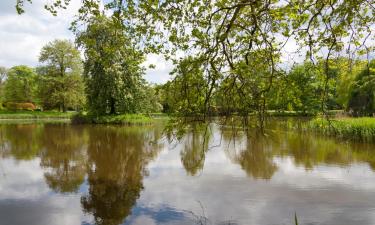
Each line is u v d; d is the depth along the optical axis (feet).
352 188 32.60
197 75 17.22
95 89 115.44
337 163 45.03
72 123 120.67
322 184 34.14
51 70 161.99
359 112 100.27
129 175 39.11
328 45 17.08
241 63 16.48
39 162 47.73
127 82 116.47
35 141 71.36
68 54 163.73
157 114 181.37
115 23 17.57
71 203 28.99
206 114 18.16
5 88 215.31
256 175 38.14
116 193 31.78
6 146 63.98
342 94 101.30
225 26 18.13
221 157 49.67
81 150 58.65
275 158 48.70
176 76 17.58
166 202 28.86
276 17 16.71
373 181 35.35
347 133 70.38
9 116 169.99
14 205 28.45
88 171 41.52
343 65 17.46
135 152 55.77
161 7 17.12
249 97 17.57
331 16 16.25
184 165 44.34
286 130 86.74
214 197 29.99
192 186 33.76
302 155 51.13
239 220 24.64
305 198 29.63
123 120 115.44
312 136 75.05
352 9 16.37
